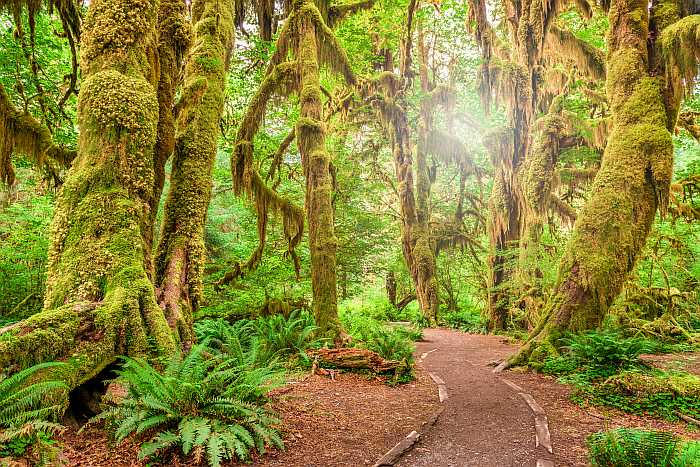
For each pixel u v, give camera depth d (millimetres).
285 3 15586
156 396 4461
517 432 5715
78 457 4086
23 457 3535
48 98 11203
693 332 14711
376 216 23594
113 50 6430
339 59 13766
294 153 21156
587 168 18312
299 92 13516
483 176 27344
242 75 17641
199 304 7949
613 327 14516
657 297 16297
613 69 10953
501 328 20172
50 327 4875
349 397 7277
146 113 6410
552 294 10750
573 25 19688
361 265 22359
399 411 6609
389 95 22750
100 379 5301
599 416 6395
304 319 11570
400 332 17141
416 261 23969
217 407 4629
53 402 4434
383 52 27000
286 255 15672
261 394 5324
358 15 18047
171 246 7867
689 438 5438
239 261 16656
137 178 6270
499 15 21750
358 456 4754
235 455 4414
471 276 29500
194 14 10531
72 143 12656
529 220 17609
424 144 23234
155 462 4090
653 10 10953
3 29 11992
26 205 16953
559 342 9953
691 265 19094
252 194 13969
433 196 30375
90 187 5992
